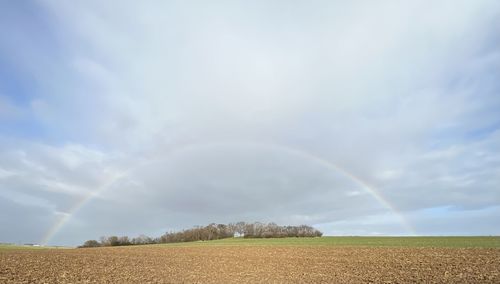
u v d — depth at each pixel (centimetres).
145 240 12019
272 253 5500
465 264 3378
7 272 3209
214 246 7900
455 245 5588
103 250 7012
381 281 2689
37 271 3338
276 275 3138
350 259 4297
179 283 2712
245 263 4181
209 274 3234
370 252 5019
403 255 4428
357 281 2733
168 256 5309
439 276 2783
